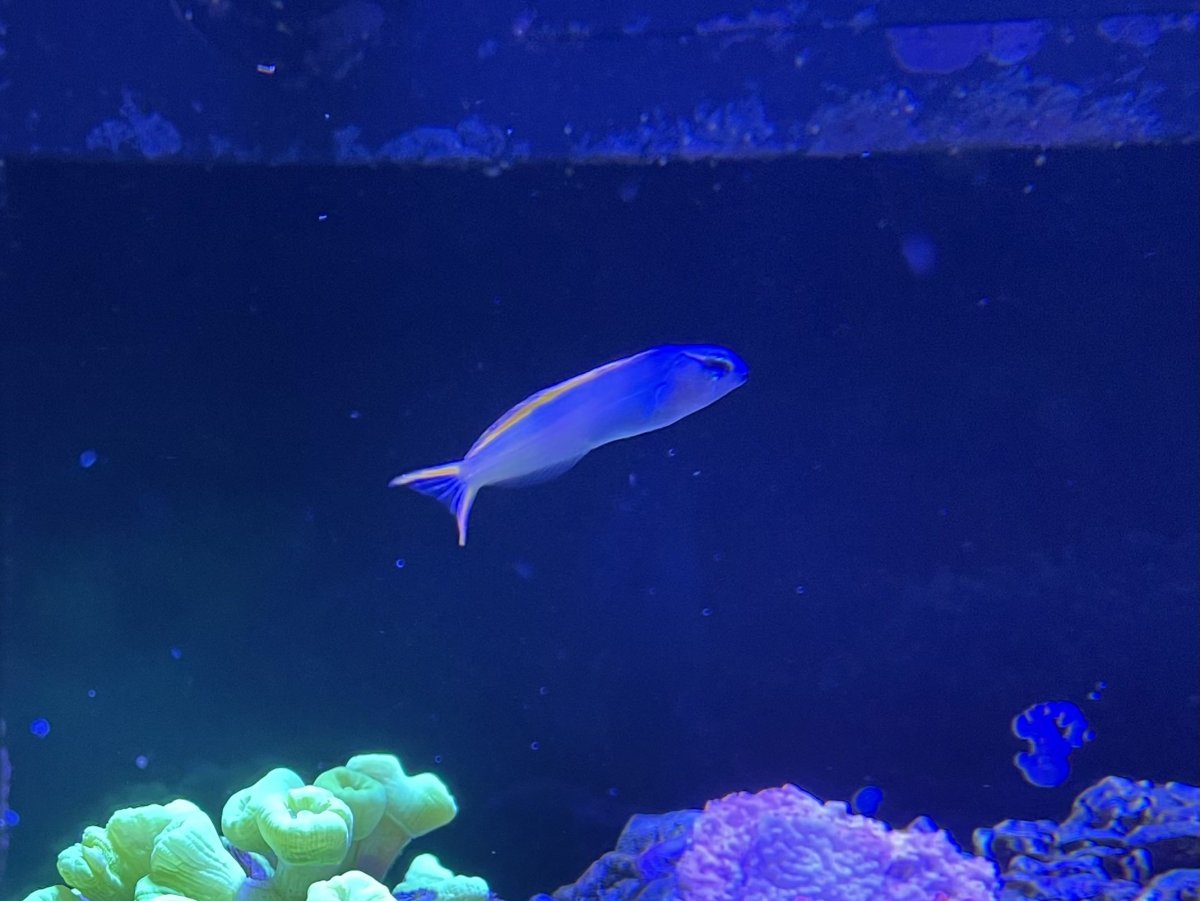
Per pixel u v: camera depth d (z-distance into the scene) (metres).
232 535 0.46
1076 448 0.46
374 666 0.46
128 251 0.44
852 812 0.45
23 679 0.46
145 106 0.42
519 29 0.41
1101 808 0.37
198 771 0.46
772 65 0.42
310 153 0.43
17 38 0.40
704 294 0.46
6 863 0.45
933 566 0.46
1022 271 0.45
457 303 0.45
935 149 0.44
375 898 0.22
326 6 0.38
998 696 0.46
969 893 0.27
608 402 0.22
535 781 0.46
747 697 0.46
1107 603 0.45
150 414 0.46
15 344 0.45
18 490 0.46
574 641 0.46
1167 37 0.41
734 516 0.46
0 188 0.43
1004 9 0.40
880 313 0.46
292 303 0.45
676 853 0.32
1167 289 0.45
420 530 0.46
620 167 0.44
